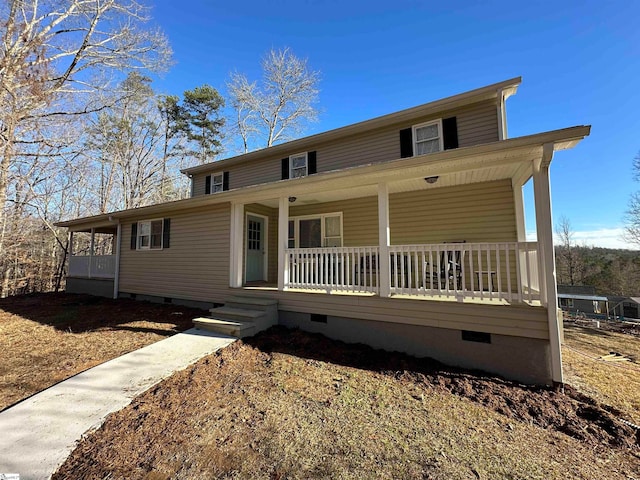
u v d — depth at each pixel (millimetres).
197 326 5820
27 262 16750
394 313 4953
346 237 8148
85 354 4613
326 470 2236
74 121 11281
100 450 2383
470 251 4500
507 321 4125
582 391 3877
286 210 6395
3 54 8438
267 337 5395
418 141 7980
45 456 2293
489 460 2391
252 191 6371
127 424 2752
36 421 2762
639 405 3471
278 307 6203
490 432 2797
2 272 15836
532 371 3965
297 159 10172
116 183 21078
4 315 7664
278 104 20531
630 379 4418
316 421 2910
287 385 3670
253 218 8523
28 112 9203
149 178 22000
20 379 3732
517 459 2412
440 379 3922
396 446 2545
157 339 5328
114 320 6785
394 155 8273
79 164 14086
